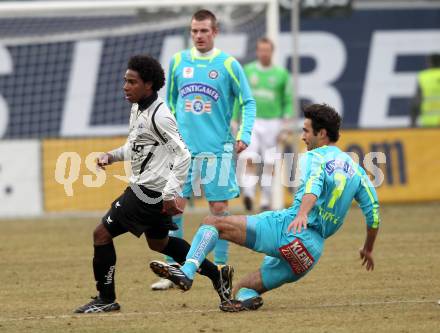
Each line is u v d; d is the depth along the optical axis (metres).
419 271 36.16
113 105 86.50
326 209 27.36
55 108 86.81
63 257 42.19
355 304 29.17
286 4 67.69
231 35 74.25
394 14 98.56
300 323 25.81
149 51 75.38
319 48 97.31
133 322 26.47
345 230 50.53
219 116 33.59
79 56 86.56
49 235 50.94
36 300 31.25
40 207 62.94
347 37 97.56
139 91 27.33
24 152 62.94
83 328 25.67
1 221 59.34
